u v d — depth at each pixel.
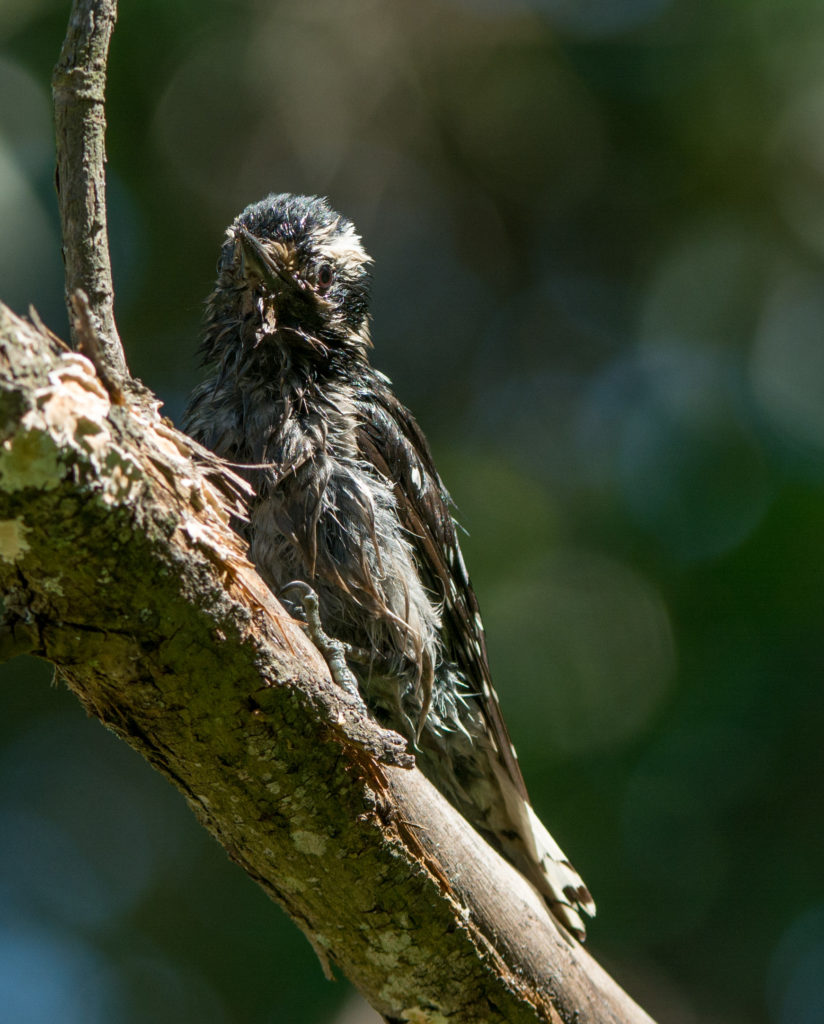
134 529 4.33
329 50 14.32
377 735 5.16
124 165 13.40
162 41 13.23
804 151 14.02
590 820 11.15
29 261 11.96
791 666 11.23
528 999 6.27
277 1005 11.27
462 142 14.91
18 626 4.54
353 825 5.38
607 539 12.66
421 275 15.19
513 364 14.98
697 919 11.09
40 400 4.04
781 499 12.22
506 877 6.23
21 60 12.26
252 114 13.89
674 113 14.23
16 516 4.15
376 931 5.81
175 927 12.32
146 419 4.59
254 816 5.30
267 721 4.96
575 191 14.98
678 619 11.80
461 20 14.53
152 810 13.02
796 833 11.09
